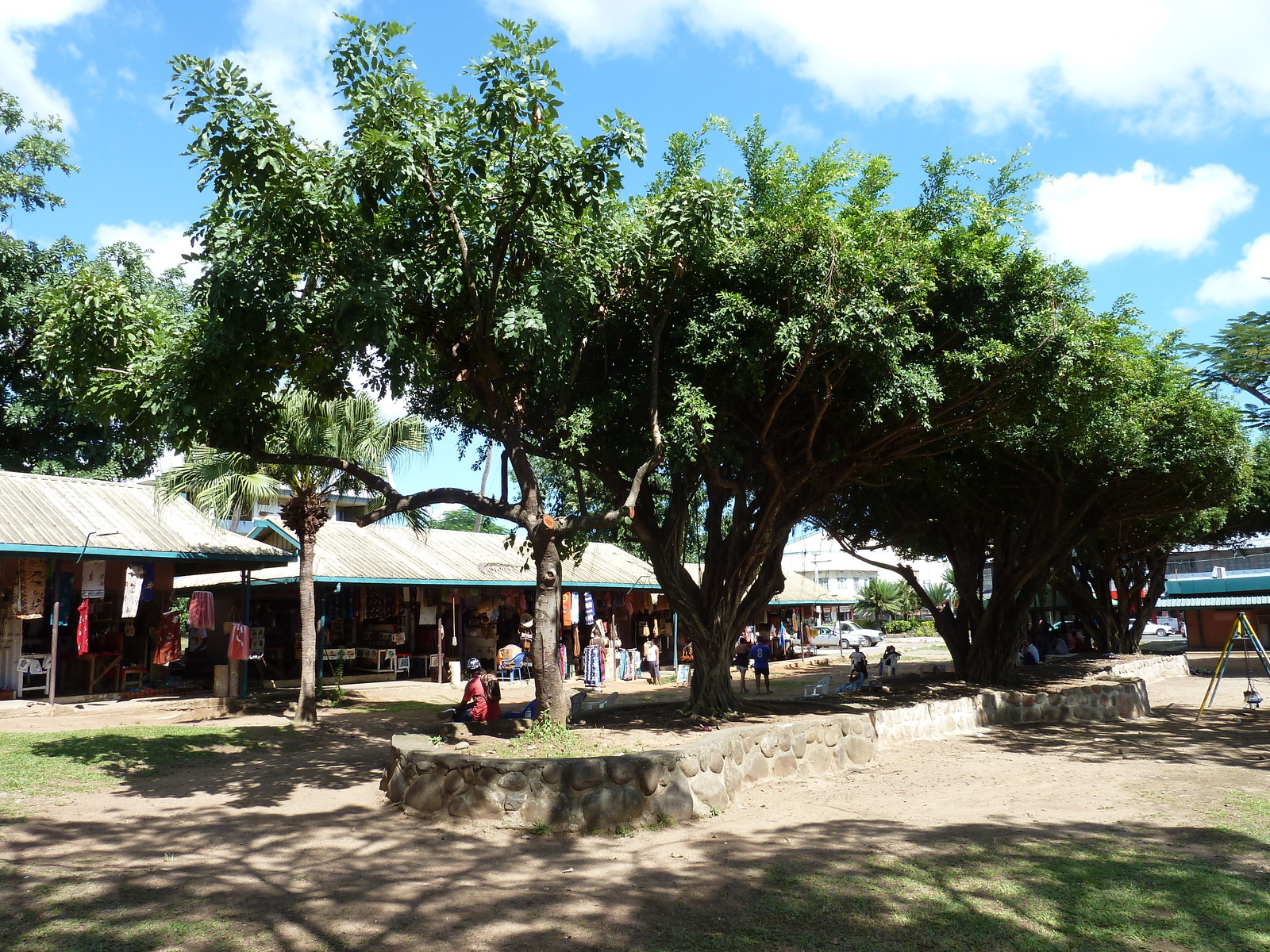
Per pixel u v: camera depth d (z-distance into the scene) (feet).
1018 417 41.50
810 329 33.04
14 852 22.47
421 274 29.96
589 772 26.04
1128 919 17.93
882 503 62.90
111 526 57.31
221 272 27.22
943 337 38.96
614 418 37.63
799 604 119.55
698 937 17.21
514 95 28.45
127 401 30.99
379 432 53.01
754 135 39.86
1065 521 63.00
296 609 79.61
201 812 27.68
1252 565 159.94
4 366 76.38
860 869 21.56
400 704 61.67
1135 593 107.55
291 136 28.91
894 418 38.70
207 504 54.70
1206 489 60.75
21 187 78.18
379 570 73.51
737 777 30.73
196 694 61.62
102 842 23.76
